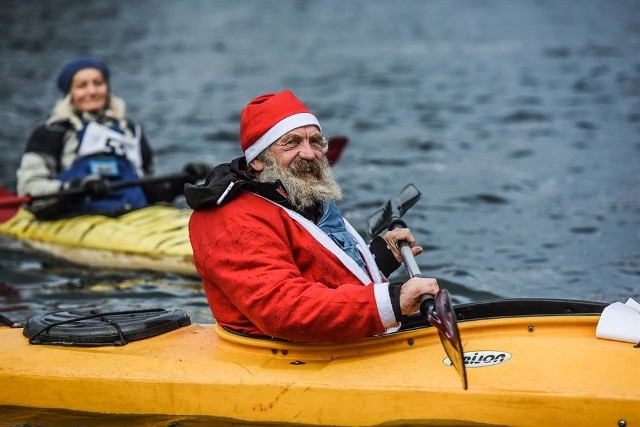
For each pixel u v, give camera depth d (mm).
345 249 10570
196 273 17656
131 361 10664
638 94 36531
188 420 10297
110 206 20453
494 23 58406
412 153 28328
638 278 16359
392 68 44594
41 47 50406
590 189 23422
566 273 16734
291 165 10453
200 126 32688
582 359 9570
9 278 17578
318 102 37250
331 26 59875
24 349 11086
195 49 51156
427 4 67938
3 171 26672
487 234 19516
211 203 10344
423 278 9703
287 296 9805
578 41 50156
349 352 10320
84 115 20562
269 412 10031
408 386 9664
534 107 34844
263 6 69062
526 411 9320
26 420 10586
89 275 17750
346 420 9805
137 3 68750
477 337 10211
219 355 10664
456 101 36562
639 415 9047
